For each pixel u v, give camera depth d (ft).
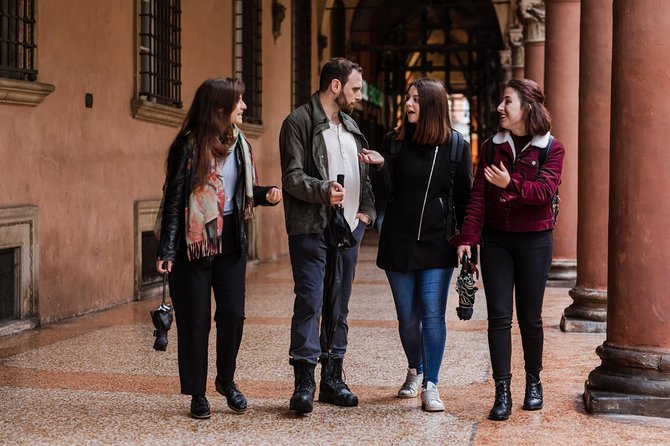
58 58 35.40
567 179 48.60
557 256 49.42
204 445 18.12
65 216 36.22
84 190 37.73
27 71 32.83
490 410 21.29
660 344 21.02
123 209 41.39
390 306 41.01
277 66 69.31
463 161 21.44
